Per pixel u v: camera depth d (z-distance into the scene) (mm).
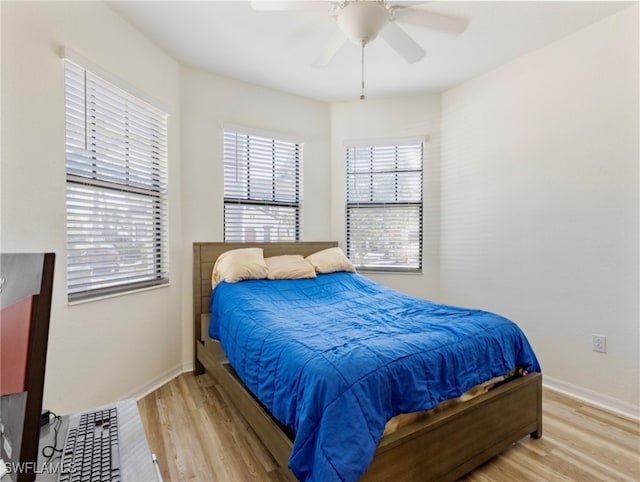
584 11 2166
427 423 1390
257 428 1655
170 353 2750
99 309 2109
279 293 2494
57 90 1833
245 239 3326
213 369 2471
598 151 2289
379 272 3680
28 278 639
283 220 3559
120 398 2254
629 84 2137
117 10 2182
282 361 1464
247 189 3326
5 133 1590
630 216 2148
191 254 2945
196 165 2973
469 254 3201
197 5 2131
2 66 1574
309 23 2318
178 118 2848
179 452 1769
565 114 2461
